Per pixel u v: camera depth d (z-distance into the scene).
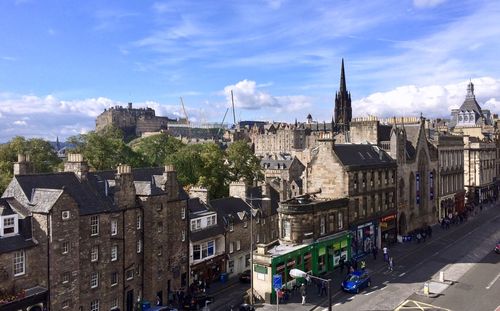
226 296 51.25
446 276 55.12
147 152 104.56
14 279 35.94
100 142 83.06
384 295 48.66
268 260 48.50
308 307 45.97
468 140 116.56
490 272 56.41
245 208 66.44
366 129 79.38
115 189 45.41
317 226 58.50
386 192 73.81
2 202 38.09
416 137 84.81
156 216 48.97
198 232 55.75
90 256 41.91
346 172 64.62
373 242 69.75
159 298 49.22
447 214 95.12
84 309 41.22
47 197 38.91
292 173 124.44
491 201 121.81
